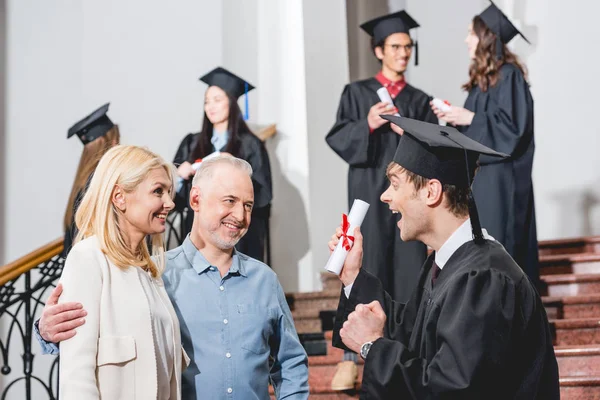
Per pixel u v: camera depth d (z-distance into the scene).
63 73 7.09
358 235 3.05
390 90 6.07
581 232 7.34
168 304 2.93
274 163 6.86
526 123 5.29
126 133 7.01
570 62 7.50
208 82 5.97
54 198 6.93
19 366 6.70
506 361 2.47
